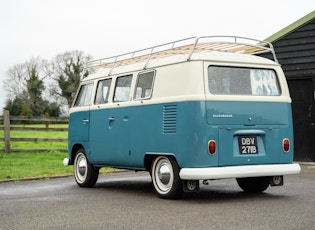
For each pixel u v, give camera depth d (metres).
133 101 8.38
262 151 7.66
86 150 9.68
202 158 7.12
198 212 6.32
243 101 7.51
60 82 61.66
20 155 17.30
